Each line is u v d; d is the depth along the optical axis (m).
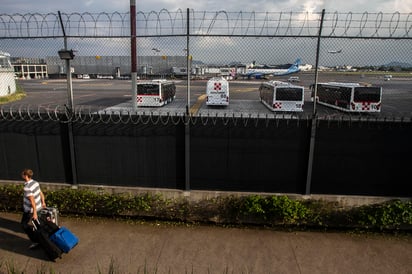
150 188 7.43
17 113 7.53
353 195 7.12
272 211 6.70
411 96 34.91
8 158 7.79
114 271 5.22
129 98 30.36
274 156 7.12
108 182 7.58
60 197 7.21
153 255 5.73
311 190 7.20
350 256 5.79
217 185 7.32
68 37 7.12
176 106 24.91
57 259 5.52
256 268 5.38
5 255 5.65
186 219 7.10
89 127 7.35
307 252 5.90
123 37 7.02
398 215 6.50
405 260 5.69
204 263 5.50
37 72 48.62
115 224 6.91
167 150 7.29
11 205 7.50
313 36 6.66
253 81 54.50
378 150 6.92
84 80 45.59
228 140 7.09
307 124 6.93
